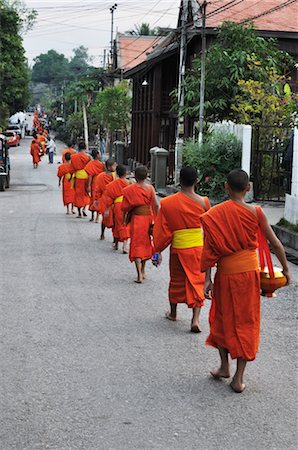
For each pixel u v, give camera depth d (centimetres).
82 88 8156
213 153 2375
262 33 3067
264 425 624
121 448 573
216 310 725
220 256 705
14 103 7706
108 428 611
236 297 698
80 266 1345
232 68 2689
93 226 1911
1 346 841
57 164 5169
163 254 1510
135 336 889
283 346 859
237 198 704
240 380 705
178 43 3425
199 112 2789
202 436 598
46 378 733
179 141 3009
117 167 1484
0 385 712
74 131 8338
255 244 706
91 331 907
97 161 1945
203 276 908
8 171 3152
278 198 2259
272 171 2266
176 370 765
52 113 15088
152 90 4338
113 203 1498
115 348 838
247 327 699
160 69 4159
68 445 577
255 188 2291
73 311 1008
